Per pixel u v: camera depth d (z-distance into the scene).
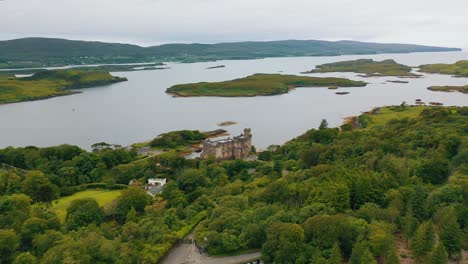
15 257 145.12
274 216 156.25
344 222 140.50
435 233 142.12
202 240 157.38
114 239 157.62
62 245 140.12
